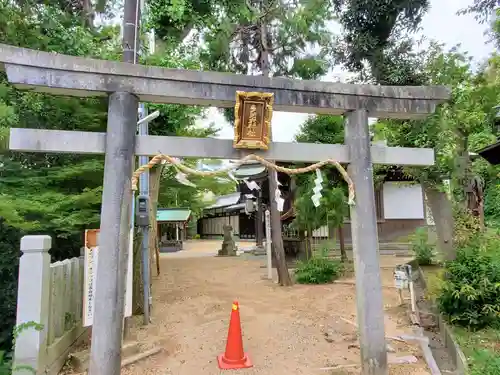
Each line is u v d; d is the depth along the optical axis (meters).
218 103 3.89
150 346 4.80
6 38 6.29
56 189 5.97
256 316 6.23
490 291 5.02
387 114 4.32
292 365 4.29
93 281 4.42
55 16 6.87
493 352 4.23
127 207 3.52
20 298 3.55
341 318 6.06
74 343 4.70
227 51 9.52
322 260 9.83
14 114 5.78
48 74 3.39
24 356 3.44
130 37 5.41
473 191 8.05
